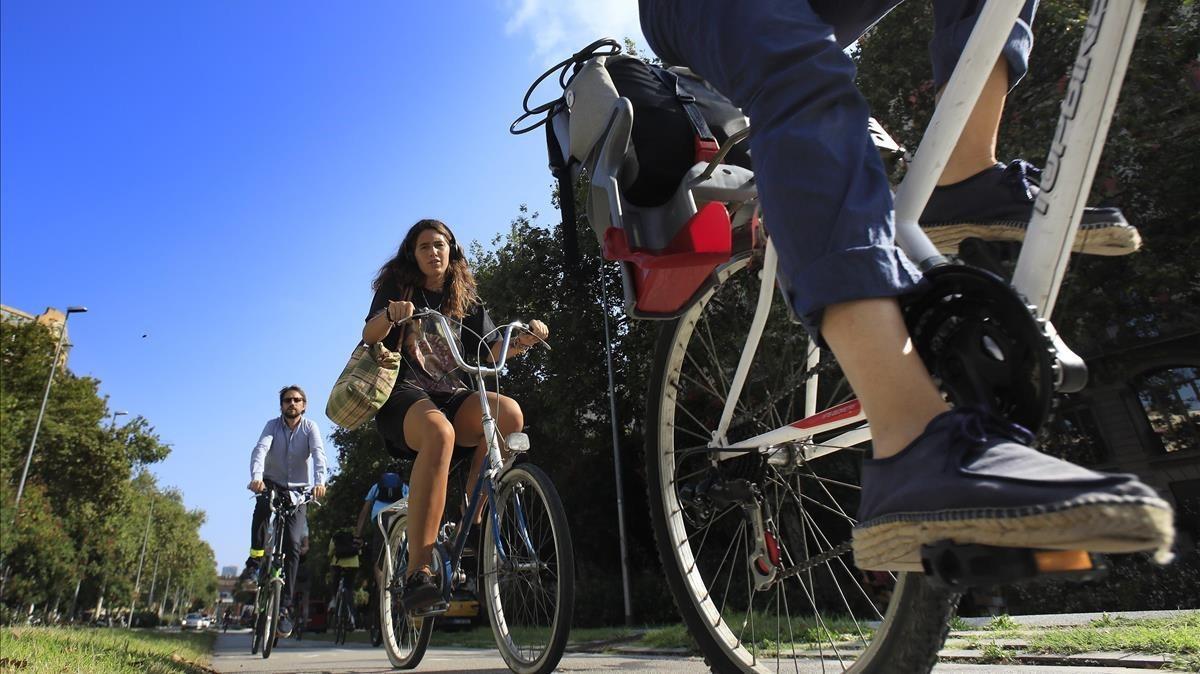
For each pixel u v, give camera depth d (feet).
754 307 6.80
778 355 6.57
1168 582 24.70
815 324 3.48
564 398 52.21
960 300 3.29
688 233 5.56
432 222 11.43
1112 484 2.38
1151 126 29.22
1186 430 41.88
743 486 6.13
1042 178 3.65
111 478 115.75
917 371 3.21
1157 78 29.04
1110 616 13.43
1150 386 43.04
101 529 145.28
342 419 10.25
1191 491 41.24
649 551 58.29
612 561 59.52
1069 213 3.48
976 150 4.56
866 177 3.53
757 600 6.63
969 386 3.20
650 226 5.88
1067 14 28.55
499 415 10.80
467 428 10.96
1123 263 29.84
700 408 6.97
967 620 14.90
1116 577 25.95
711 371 6.88
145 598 298.97
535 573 9.84
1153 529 2.27
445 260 11.35
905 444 3.09
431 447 10.11
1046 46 29.22
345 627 40.40
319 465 23.39
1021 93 30.07
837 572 6.18
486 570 10.81
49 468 112.57
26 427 106.93
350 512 76.23
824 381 6.18
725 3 4.06
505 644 10.30
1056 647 9.50
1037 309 3.57
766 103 3.80
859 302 3.30
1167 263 29.48
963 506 2.67
